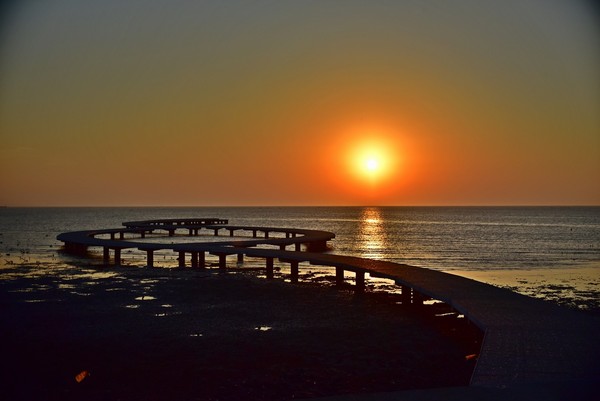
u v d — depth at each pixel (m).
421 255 49.59
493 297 18.28
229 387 12.09
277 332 17.16
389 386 12.14
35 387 12.17
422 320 19.19
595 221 143.25
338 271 27.72
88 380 12.62
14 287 26.11
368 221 146.50
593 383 9.74
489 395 9.21
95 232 58.12
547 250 55.25
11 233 79.62
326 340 16.20
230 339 16.22
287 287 26.69
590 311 21.92
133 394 11.71
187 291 25.06
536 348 11.94
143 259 41.50
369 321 18.94
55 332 17.05
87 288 25.84
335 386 12.16
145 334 16.78
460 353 14.89
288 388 12.02
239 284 27.55
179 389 11.99
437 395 9.30
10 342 15.91
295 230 65.56
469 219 161.38
